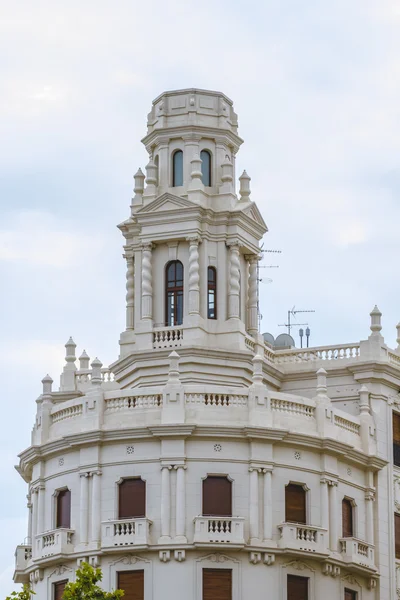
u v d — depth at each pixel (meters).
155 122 134.75
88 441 118.62
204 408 118.06
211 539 114.94
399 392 129.62
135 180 134.25
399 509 127.00
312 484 119.81
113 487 117.75
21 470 128.75
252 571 115.81
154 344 128.62
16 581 124.88
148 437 117.50
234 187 134.00
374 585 123.12
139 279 132.00
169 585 114.88
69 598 102.44
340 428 122.88
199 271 129.38
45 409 124.00
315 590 117.94
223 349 127.12
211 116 134.12
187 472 116.81
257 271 133.50
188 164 132.50
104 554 116.31
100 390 120.25
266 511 117.06
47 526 121.38
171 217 130.00
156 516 116.38
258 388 119.00
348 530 122.50
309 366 130.25
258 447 117.75
